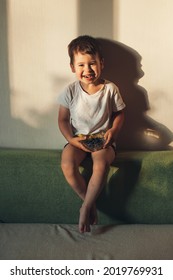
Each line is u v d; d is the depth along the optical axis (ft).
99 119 4.69
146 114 5.06
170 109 5.02
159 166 4.66
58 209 4.88
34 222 4.97
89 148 4.62
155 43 4.82
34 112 5.17
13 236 4.48
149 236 4.43
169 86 4.94
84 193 4.62
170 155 4.78
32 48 4.96
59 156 4.83
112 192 4.77
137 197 4.76
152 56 4.86
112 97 4.69
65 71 5.00
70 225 4.75
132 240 4.35
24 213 4.95
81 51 4.37
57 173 4.79
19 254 4.17
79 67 4.44
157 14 4.73
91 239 4.39
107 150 4.63
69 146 4.72
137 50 4.86
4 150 5.05
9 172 4.87
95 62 4.42
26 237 4.45
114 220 4.86
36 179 4.84
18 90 5.11
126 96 5.03
